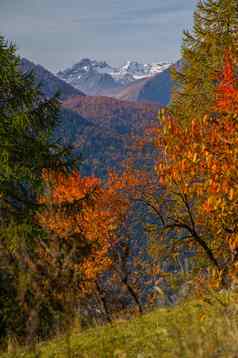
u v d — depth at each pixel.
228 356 8.72
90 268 51.84
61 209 47.44
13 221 42.00
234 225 19.94
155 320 18.39
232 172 19.17
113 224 59.09
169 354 11.58
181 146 21.67
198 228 42.03
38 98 48.50
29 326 7.70
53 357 15.49
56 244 7.88
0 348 15.57
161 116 22.64
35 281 7.55
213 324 10.97
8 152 44.88
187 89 58.31
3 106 47.50
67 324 8.05
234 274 14.73
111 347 15.52
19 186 45.75
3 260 7.64
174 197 44.00
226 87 29.91
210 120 21.41
